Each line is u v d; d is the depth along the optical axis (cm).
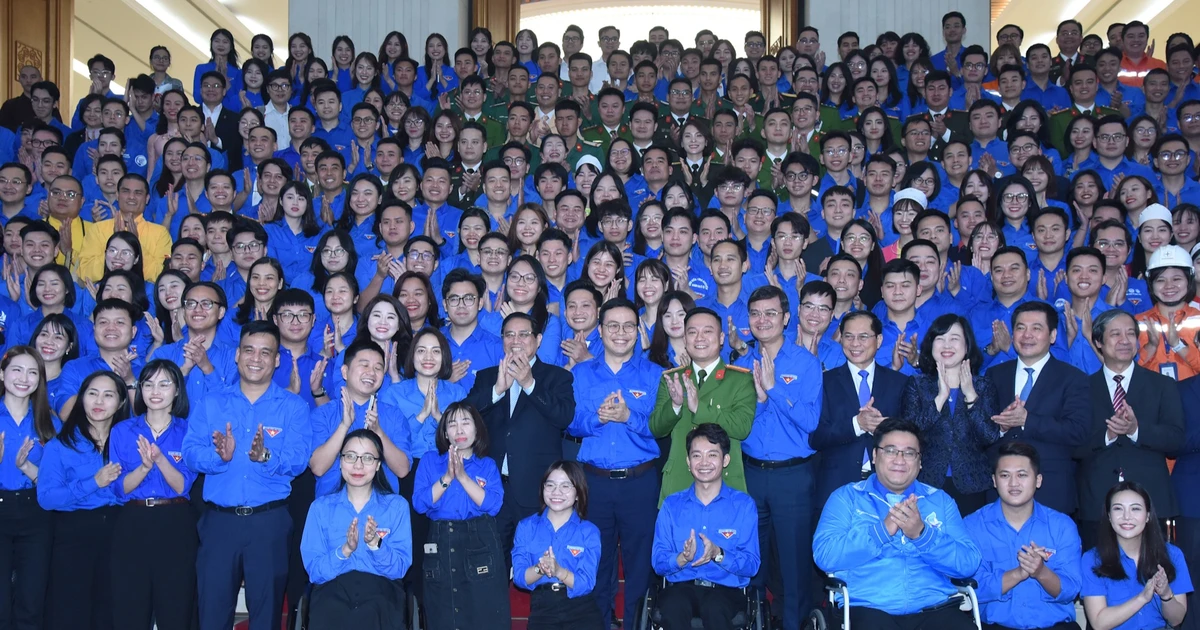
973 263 668
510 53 1036
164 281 612
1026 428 504
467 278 579
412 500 490
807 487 517
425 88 1059
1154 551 452
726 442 483
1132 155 852
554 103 962
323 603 457
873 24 1216
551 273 641
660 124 924
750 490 522
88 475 502
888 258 693
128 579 483
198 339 544
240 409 492
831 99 980
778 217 659
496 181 752
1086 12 1728
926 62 992
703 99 954
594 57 1412
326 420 518
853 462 516
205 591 477
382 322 547
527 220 681
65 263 732
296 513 532
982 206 703
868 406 497
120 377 520
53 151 846
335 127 948
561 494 483
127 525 486
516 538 493
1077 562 459
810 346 556
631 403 532
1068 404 511
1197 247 611
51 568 507
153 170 895
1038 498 502
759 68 982
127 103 993
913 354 549
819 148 892
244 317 613
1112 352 520
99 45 1656
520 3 1354
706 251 666
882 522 452
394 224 687
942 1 1209
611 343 536
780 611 529
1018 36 1086
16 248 690
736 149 820
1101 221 663
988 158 840
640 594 522
